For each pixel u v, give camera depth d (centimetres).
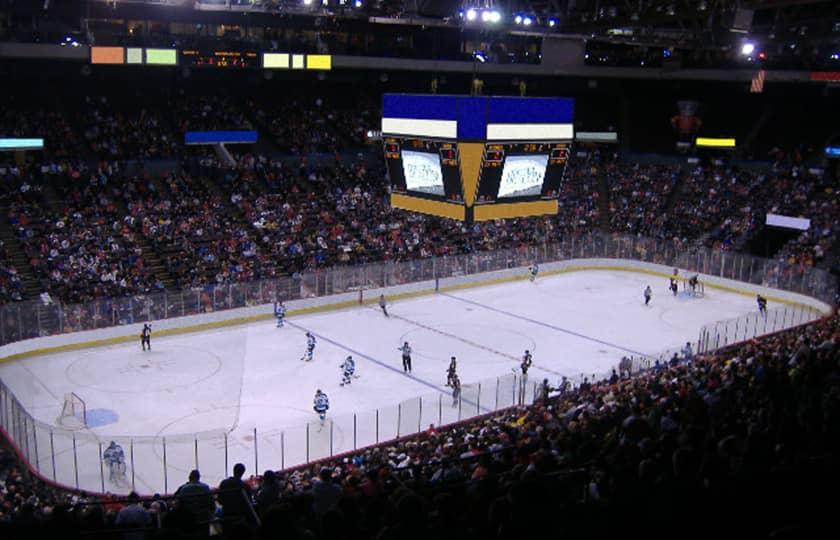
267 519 721
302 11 3778
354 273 4900
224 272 4597
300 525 944
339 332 4344
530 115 2778
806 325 3944
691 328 4506
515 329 4453
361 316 4700
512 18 4041
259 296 4516
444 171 2766
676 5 3575
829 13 4300
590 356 3953
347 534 805
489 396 3228
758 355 2056
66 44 4700
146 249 4638
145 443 2656
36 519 825
